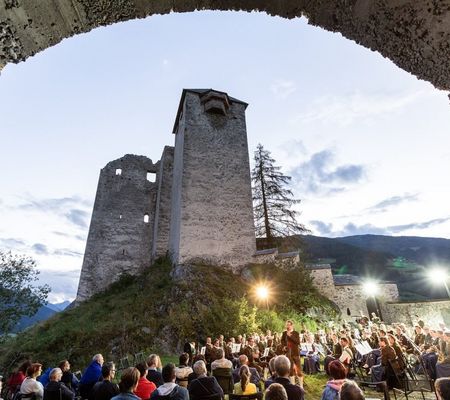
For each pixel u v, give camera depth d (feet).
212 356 25.18
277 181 84.48
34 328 52.44
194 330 37.63
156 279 53.62
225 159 62.69
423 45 5.64
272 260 53.78
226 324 37.50
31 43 5.31
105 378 13.79
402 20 5.51
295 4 6.15
